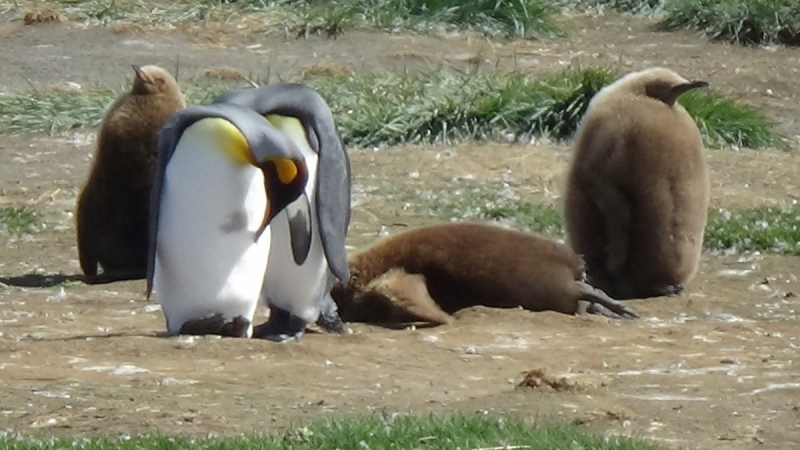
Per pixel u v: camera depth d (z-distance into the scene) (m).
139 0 36.94
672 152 16.28
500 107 26.86
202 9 36.12
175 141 13.16
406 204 21.62
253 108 13.63
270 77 30.81
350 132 26.36
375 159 24.72
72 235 20.11
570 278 15.34
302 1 37.00
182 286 13.45
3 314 15.05
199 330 13.60
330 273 14.08
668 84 16.66
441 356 13.02
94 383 11.62
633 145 16.22
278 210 13.14
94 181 17.80
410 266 15.22
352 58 33.19
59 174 23.94
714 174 23.92
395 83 28.97
